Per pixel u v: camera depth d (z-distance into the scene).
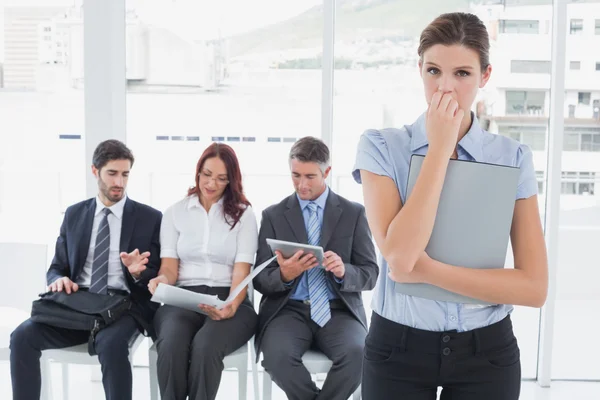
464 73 1.20
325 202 2.93
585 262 3.55
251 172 3.60
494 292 1.23
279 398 3.27
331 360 2.62
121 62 3.48
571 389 3.47
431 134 1.18
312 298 2.78
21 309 3.04
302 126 3.55
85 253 2.91
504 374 1.33
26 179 3.62
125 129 3.53
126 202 2.99
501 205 1.23
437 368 1.32
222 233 2.93
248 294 2.97
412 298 1.32
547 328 3.47
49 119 3.57
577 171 3.49
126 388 2.60
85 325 2.66
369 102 3.50
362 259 2.87
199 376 2.57
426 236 1.19
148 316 2.87
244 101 3.55
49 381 2.81
